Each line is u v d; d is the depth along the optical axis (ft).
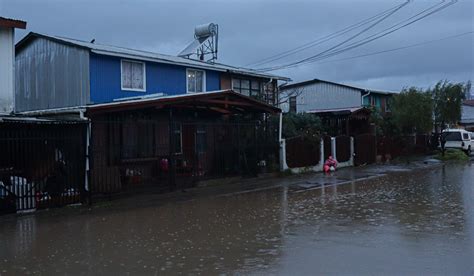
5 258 24.95
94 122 44.50
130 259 23.99
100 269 22.35
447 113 109.60
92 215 38.37
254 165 63.98
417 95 101.96
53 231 32.09
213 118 68.80
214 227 31.86
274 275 20.58
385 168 81.25
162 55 75.97
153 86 69.00
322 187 55.21
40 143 40.98
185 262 23.11
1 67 49.67
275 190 52.80
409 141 107.24
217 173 59.21
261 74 84.23
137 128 54.44
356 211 36.91
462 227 29.68
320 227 30.68
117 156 50.42
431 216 33.81
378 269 20.94
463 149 114.52
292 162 70.44
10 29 50.37
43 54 67.36
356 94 130.62
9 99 50.26
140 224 33.86
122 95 65.10
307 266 21.74
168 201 45.60
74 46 63.41
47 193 41.01
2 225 34.68
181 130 59.26
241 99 61.00
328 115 97.25
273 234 28.91
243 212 37.93
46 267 22.98
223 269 21.72
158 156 53.47
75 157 43.21
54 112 49.60
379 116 105.70
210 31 94.27
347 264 21.85
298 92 130.52
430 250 24.04
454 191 48.01
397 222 31.78
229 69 78.28
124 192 47.50
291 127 77.30
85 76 62.44
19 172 39.55
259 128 65.82
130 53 65.98
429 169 78.43
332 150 80.12
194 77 74.84
